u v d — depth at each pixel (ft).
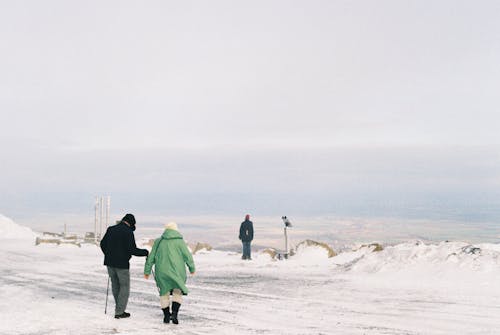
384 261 52.42
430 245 52.44
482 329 27.43
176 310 28.14
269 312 32.60
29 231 127.75
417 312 32.04
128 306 34.42
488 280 42.19
